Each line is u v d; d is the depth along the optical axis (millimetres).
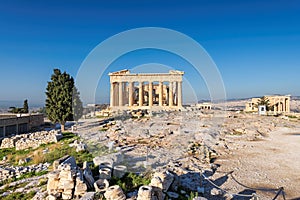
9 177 12688
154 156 16078
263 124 37938
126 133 23172
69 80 31953
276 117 48344
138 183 10609
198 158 17891
